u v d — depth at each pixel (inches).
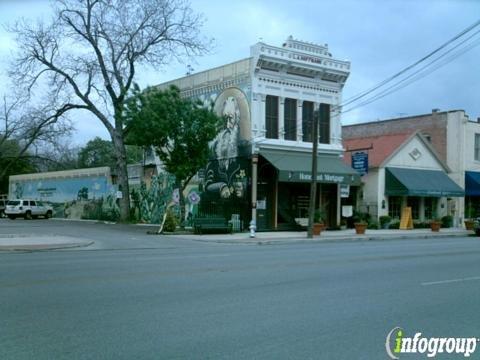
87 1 1407.5
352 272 517.7
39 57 1456.7
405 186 1359.5
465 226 1503.4
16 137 2155.5
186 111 1138.7
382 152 1434.5
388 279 476.1
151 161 1552.7
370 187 1408.7
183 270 518.6
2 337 270.4
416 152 1483.8
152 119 1103.0
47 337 270.7
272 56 1203.9
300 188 1289.4
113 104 1467.8
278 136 1234.6
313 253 720.3
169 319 311.0
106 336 273.4
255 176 1182.3
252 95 1195.3
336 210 1339.8
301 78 1272.1
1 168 2458.2
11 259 623.5
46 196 2080.5
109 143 3233.3
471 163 1617.9
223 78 1285.7
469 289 431.8
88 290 399.5
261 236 1083.3
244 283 440.5
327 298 381.1
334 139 1327.5
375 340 276.1
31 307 338.6
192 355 244.2
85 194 1839.3
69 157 3058.6
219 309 339.3
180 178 1164.5
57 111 1515.7
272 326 298.5
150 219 1537.9
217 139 1296.8
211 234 1120.8
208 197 1279.5
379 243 962.7
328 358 243.9
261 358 241.6
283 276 482.6
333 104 1331.2
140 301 360.8
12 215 1879.9
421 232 1290.6
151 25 1401.3
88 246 841.5
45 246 787.4
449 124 1616.6
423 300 382.9
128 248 813.9
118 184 1519.4
